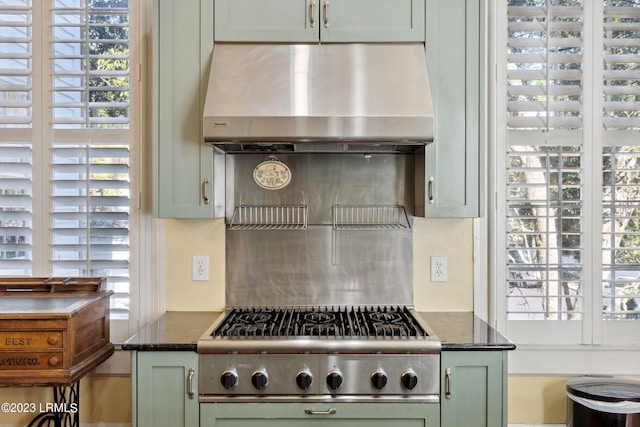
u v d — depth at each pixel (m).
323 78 1.79
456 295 2.14
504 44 2.12
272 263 2.13
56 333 1.63
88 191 2.09
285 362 1.60
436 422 1.60
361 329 1.72
